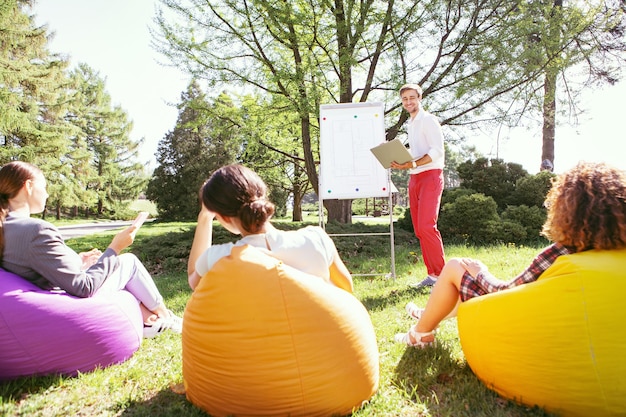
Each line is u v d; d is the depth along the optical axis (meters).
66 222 31.47
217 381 1.86
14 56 17.75
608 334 1.69
